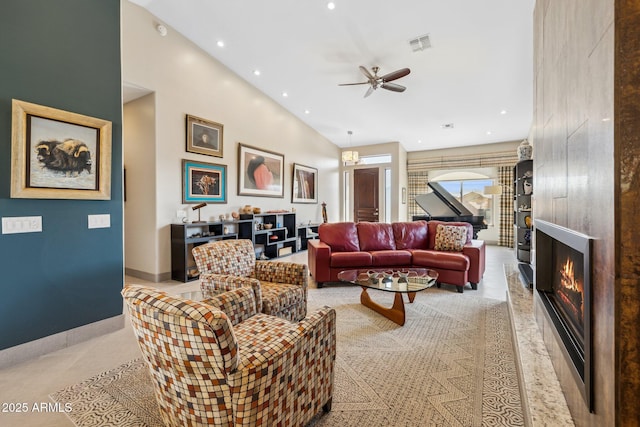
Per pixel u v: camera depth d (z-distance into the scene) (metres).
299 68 4.90
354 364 2.03
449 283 3.77
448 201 6.10
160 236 4.18
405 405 1.61
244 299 1.80
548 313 1.66
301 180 7.05
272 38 4.16
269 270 2.65
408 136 7.54
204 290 2.22
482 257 4.05
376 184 8.38
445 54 4.08
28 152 2.06
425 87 4.98
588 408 0.99
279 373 1.17
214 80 4.88
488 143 7.88
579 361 1.16
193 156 4.60
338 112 6.44
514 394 1.70
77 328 2.37
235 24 3.97
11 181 2.00
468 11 3.30
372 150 8.40
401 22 3.57
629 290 0.77
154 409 1.60
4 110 1.97
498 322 2.75
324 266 3.95
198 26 4.11
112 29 2.57
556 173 1.55
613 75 0.81
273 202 6.23
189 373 1.08
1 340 1.99
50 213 2.21
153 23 3.98
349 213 8.83
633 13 0.77
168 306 1.05
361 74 4.87
